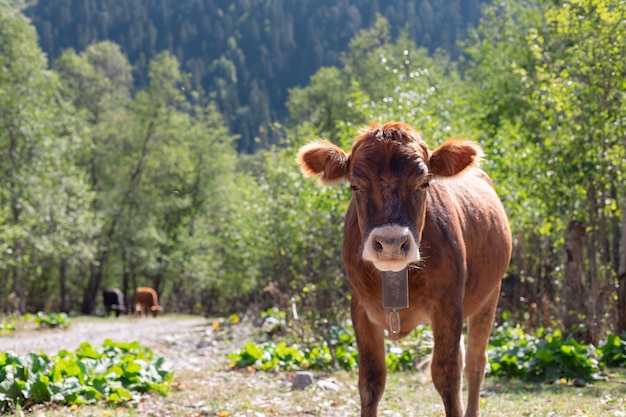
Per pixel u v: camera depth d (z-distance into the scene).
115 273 47.50
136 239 42.69
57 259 36.94
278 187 17.86
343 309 14.73
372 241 4.45
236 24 171.25
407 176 4.65
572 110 13.40
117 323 25.30
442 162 5.02
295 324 14.48
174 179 47.53
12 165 31.17
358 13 156.38
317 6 168.88
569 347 9.86
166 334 19.05
